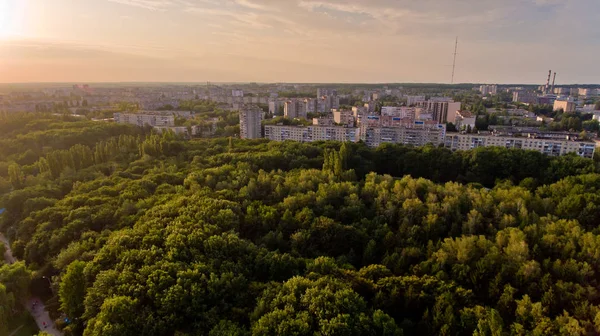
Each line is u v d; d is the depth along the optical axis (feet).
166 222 499.10
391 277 413.59
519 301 369.91
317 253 490.90
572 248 451.12
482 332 328.08
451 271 440.45
